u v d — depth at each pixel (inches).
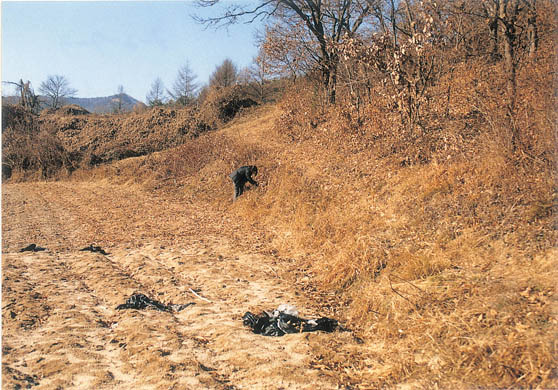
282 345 264.2
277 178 690.2
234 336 272.7
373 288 327.9
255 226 595.2
